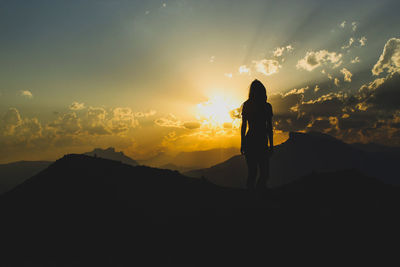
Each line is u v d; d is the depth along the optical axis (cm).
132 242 467
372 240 442
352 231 474
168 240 468
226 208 575
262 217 526
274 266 377
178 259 407
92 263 402
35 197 679
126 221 542
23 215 603
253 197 614
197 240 462
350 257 393
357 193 735
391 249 413
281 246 427
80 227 532
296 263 382
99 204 618
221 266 382
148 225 523
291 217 529
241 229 484
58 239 495
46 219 575
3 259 433
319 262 383
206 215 548
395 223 509
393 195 719
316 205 629
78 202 633
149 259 409
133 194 665
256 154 611
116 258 417
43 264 406
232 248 430
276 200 682
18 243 492
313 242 438
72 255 434
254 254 410
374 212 571
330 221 514
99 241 478
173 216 554
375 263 377
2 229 552
